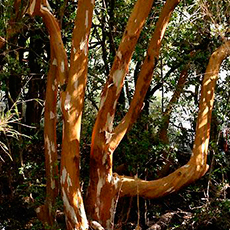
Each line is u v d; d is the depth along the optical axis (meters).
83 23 4.56
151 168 5.90
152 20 6.03
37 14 4.70
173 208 6.08
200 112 4.93
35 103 7.46
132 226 5.79
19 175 6.28
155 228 5.59
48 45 7.09
